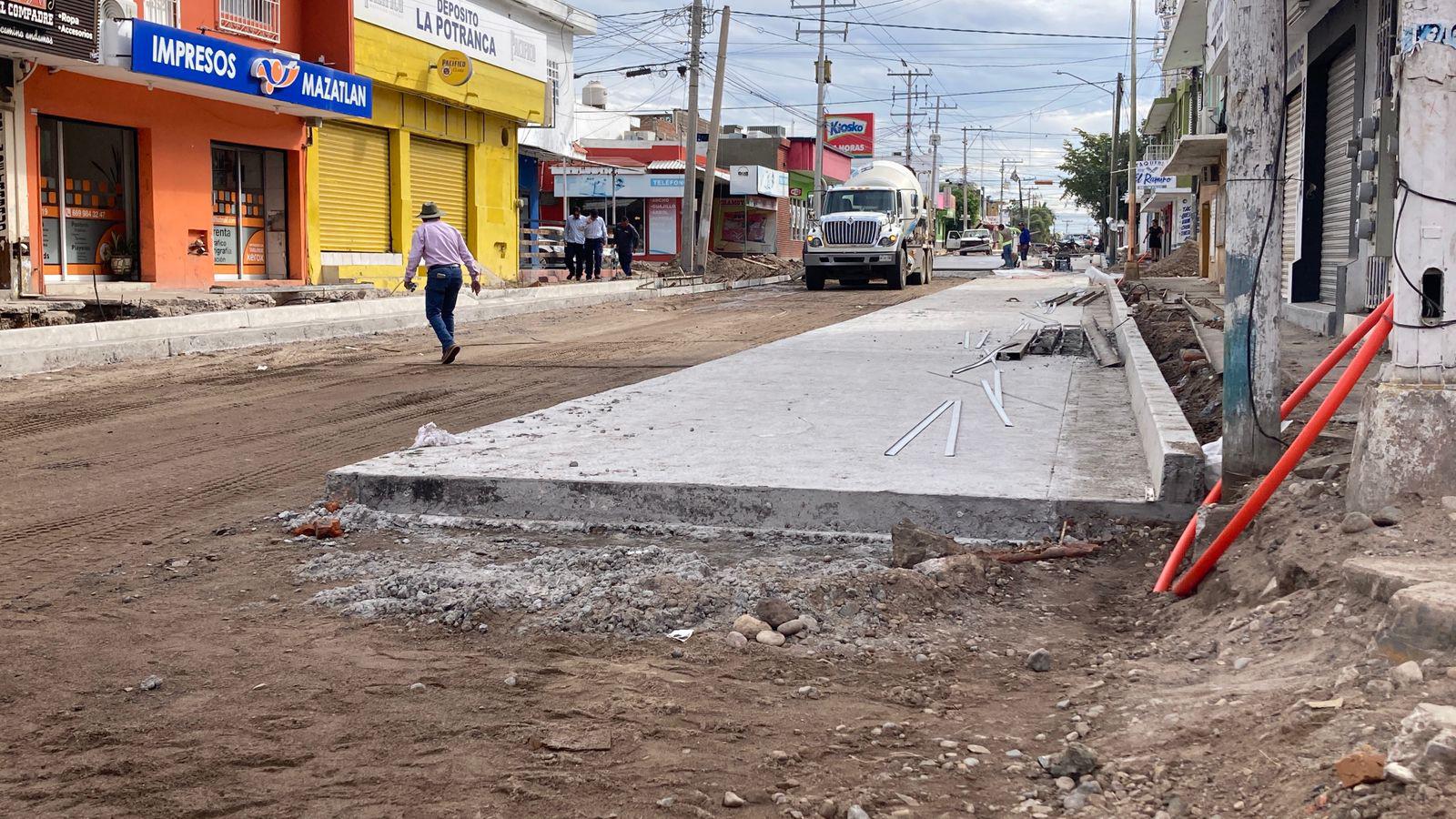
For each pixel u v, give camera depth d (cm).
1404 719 306
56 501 723
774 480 667
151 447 903
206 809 325
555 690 414
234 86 2041
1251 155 577
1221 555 503
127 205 2023
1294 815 286
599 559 566
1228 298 593
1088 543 594
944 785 337
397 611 502
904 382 1103
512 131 3344
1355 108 1366
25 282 1769
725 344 1633
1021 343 1373
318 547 617
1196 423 941
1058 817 314
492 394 1151
